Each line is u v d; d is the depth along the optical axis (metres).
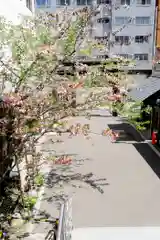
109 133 10.48
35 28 8.32
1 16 8.04
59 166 13.38
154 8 37.03
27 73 7.57
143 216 8.95
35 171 10.07
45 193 10.44
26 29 8.05
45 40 7.96
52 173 12.50
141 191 10.80
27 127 7.42
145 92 20.42
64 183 11.40
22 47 7.69
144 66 30.69
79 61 9.51
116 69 10.37
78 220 8.66
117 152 15.99
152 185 11.36
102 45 10.09
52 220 8.35
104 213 9.10
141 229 8.17
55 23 8.94
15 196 9.37
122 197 10.27
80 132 9.01
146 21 37.62
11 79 7.63
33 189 10.21
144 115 20.06
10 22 8.18
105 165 13.77
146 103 18.61
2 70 7.85
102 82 9.09
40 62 7.76
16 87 7.50
